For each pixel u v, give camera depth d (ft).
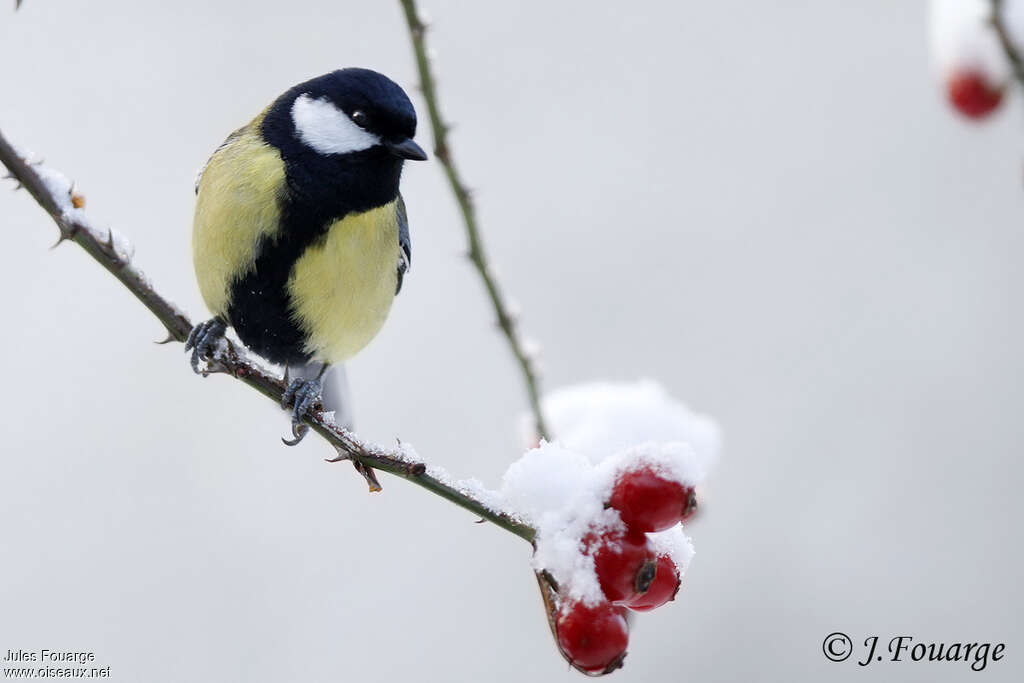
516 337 20.34
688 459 12.49
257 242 21.56
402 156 21.65
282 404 17.34
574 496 12.64
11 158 16.05
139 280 16.71
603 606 12.30
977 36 19.10
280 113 21.90
